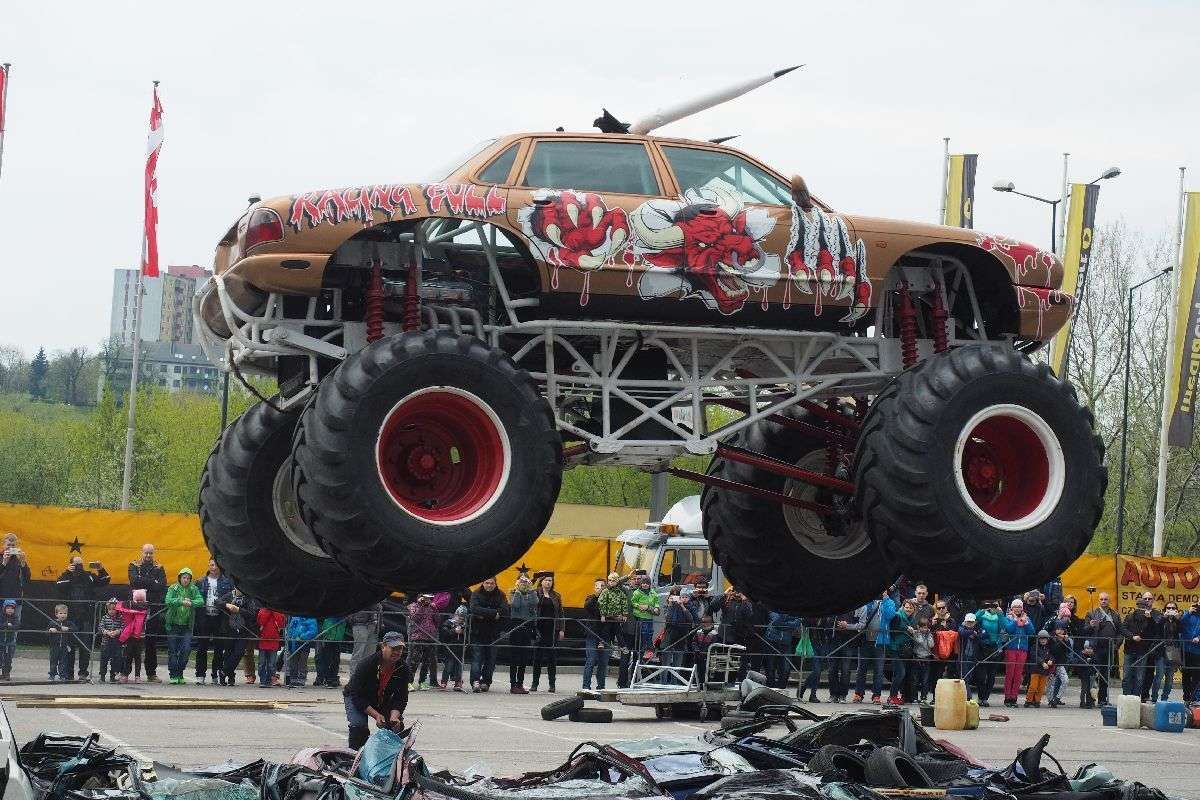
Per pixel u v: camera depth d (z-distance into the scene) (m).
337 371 9.11
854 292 10.32
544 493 9.33
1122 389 53.50
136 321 43.47
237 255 9.49
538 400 9.41
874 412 9.98
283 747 15.19
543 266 9.62
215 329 10.41
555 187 9.89
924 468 9.70
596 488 57.09
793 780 9.27
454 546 9.05
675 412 11.46
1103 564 32.16
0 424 71.19
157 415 63.09
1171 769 17.28
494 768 14.18
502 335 10.39
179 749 14.78
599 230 9.73
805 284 10.17
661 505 30.30
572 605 29.83
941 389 9.85
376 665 12.51
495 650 24.50
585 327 9.84
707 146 10.30
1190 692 27.47
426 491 9.50
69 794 8.13
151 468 62.50
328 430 8.91
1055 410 10.10
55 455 69.69
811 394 10.64
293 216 9.27
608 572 30.19
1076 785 10.73
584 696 20.95
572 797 8.84
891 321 11.06
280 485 10.84
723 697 20.84
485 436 9.33
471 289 10.21
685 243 9.90
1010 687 26.59
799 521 12.06
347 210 9.34
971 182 36.78
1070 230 36.84
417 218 9.41
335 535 8.91
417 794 8.59
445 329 9.32
